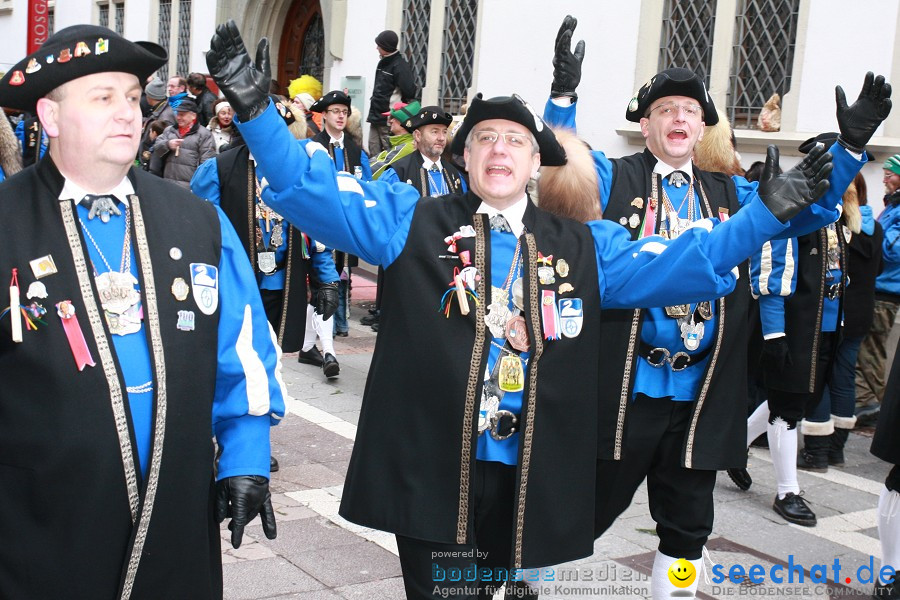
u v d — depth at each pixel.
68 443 1.96
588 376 2.63
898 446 3.75
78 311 2.01
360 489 2.57
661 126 3.42
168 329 2.08
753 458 5.79
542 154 2.73
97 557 2.00
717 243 2.60
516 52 9.16
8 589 1.98
